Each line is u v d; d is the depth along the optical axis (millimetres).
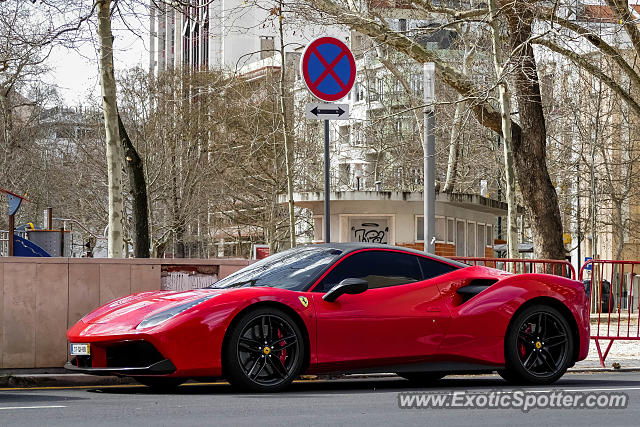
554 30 21031
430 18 26484
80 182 51219
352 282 9367
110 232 16859
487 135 43781
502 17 22781
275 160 50000
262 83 52625
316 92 11281
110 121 17000
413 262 10156
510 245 20109
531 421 7230
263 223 54281
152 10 18109
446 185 36531
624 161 43906
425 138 16703
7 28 18531
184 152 51844
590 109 41844
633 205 49156
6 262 11625
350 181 51062
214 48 63219
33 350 11703
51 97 51812
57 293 11844
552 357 10461
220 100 51250
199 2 19641
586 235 51719
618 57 24547
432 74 16781
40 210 52406
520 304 10289
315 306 9430
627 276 15430
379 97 46812
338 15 22812
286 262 10148
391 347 9719
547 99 42094
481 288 10219
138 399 8727
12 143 51500
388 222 37781
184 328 8922
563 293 10523
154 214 52000
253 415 7414
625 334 15031
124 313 9367
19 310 11664
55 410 7789
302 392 9375
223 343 9070
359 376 11891
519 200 45531
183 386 10562
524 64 22469
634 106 25141
